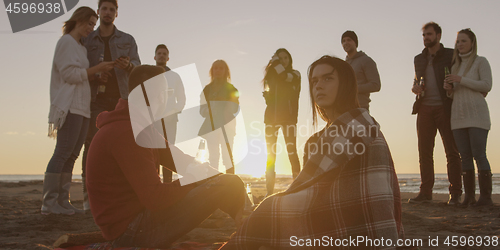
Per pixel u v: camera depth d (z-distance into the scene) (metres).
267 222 1.67
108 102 4.48
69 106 3.95
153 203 1.84
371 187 1.58
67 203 4.15
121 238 1.99
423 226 3.24
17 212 4.21
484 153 4.87
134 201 1.95
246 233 1.69
